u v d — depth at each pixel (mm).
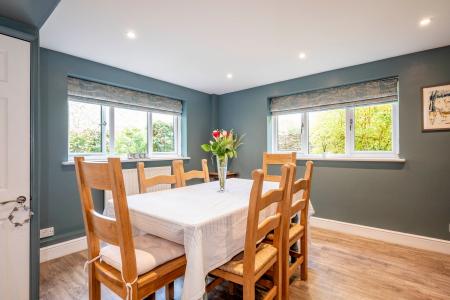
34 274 1623
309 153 3496
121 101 3090
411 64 2570
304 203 1890
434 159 2467
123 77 3004
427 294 1749
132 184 2979
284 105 3641
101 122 2984
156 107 3529
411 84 2574
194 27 1988
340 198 3059
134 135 3352
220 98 4398
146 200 1642
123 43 2273
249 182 2477
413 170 2578
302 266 1938
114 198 1041
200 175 2527
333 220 3104
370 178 2848
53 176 2424
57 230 2441
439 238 2445
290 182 1554
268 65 2898
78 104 2773
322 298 1709
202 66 2912
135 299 1079
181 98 3820
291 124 3682
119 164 1040
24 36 1567
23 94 1575
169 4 1664
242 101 4062
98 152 2951
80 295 1775
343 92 3102
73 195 2562
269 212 1666
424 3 1679
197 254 1091
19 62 1558
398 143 2721
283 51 2490
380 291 1789
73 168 2574
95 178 1152
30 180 1609
